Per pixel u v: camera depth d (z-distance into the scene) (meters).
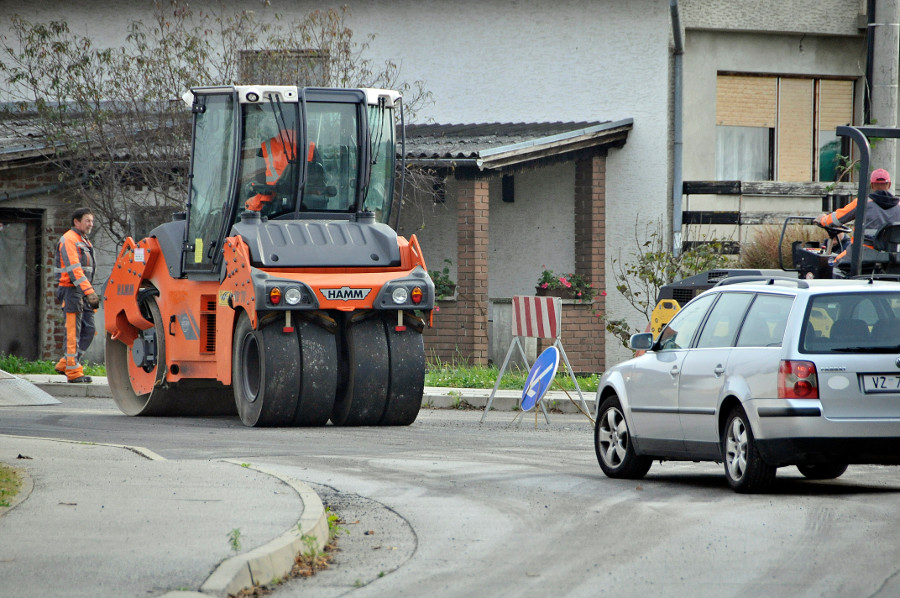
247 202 48.97
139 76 75.19
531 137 75.38
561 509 29.38
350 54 76.88
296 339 46.16
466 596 20.89
